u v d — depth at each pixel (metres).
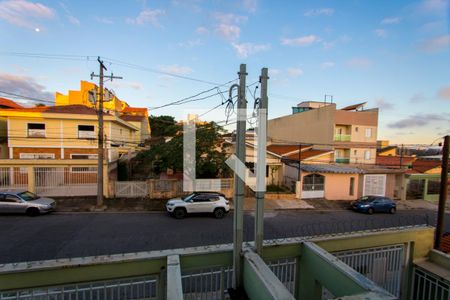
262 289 3.60
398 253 6.02
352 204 16.56
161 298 4.40
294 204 16.78
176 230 10.79
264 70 4.66
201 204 12.68
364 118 24.91
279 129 30.94
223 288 4.71
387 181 20.11
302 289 5.05
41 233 9.95
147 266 4.30
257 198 4.71
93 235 9.91
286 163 20.09
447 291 5.42
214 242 9.49
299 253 5.11
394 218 14.89
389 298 3.09
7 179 14.25
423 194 20.83
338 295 3.94
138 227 11.05
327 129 23.64
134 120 29.88
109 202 14.55
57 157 19.16
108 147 19.64
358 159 24.70
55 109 19.86
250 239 10.25
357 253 5.55
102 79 13.54
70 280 3.97
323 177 18.66
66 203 14.02
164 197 15.72
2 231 10.09
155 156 16.31
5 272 3.70
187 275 4.57
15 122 18.48
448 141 8.63
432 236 6.45
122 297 5.30
